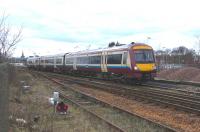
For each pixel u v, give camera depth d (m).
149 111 14.50
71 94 21.83
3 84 5.77
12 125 9.66
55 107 14.20
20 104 14.49
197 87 24.38
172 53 61.12
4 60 18.89
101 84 28.36
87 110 13.96
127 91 22.02
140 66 27.55
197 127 11.11
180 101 16.11
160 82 30.98
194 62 56.34
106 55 33.19
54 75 49.44
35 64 79.88
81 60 42.66
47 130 10.09
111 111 14.40
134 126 11.21
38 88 25.41
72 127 11.14
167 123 11.68
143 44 28.42
